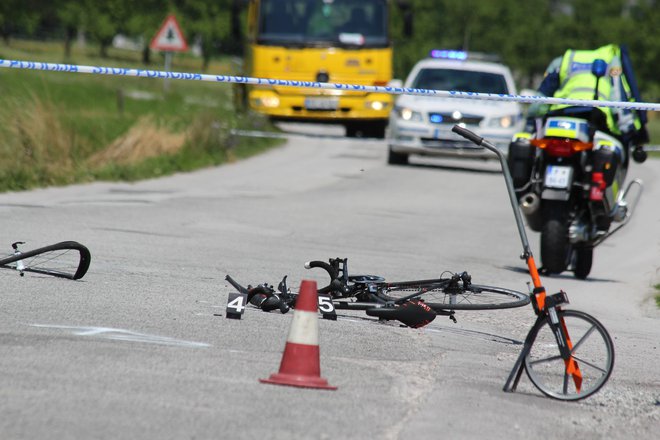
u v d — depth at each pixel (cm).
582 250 3800
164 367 1967
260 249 3831
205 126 7631
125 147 6675
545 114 3738
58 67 3422
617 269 4178
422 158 8881
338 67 8831
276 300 2591
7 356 1958
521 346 2467
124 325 2317
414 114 7719
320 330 2430
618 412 1984
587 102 3366
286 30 8862
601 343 2578
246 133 8412
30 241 3575
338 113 8825
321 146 9194
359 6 8894
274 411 1750
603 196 3578
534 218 3700
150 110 11031
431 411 1841
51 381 1819
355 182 6662
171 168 6594
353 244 4181
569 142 3519
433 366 2183
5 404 1677
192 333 2292
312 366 1930
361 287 2656
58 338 2131
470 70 7938
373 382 1997
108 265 3177
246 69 9306
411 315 2517
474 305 2569
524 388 2088
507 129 7656
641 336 2762
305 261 3634
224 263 3434
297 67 8819
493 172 7825
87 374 1877
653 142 12862
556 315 2034
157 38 11469
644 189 7138
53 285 2734
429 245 4353
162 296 2727
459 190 6575
